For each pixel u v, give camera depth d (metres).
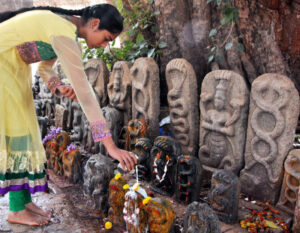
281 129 2.28
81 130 3.89
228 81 2.63
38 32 1.67
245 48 3.32
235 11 3.08
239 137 2.62
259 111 2.41
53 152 3.07
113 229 2.10
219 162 2.79
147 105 3.18
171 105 3.11
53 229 2.11
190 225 1.72
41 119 3.76
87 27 1.74
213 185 2.19
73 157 2.83
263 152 2.43
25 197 2.15
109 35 1.76
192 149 3.05
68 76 1.64
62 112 4.17
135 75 3.29
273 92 2.32
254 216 2.21
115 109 3.48
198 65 3.64
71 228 2.12
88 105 1.64
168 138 2.58
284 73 3.38
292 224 2.05
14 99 1.85
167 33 3.65
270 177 2.37
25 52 1.76
